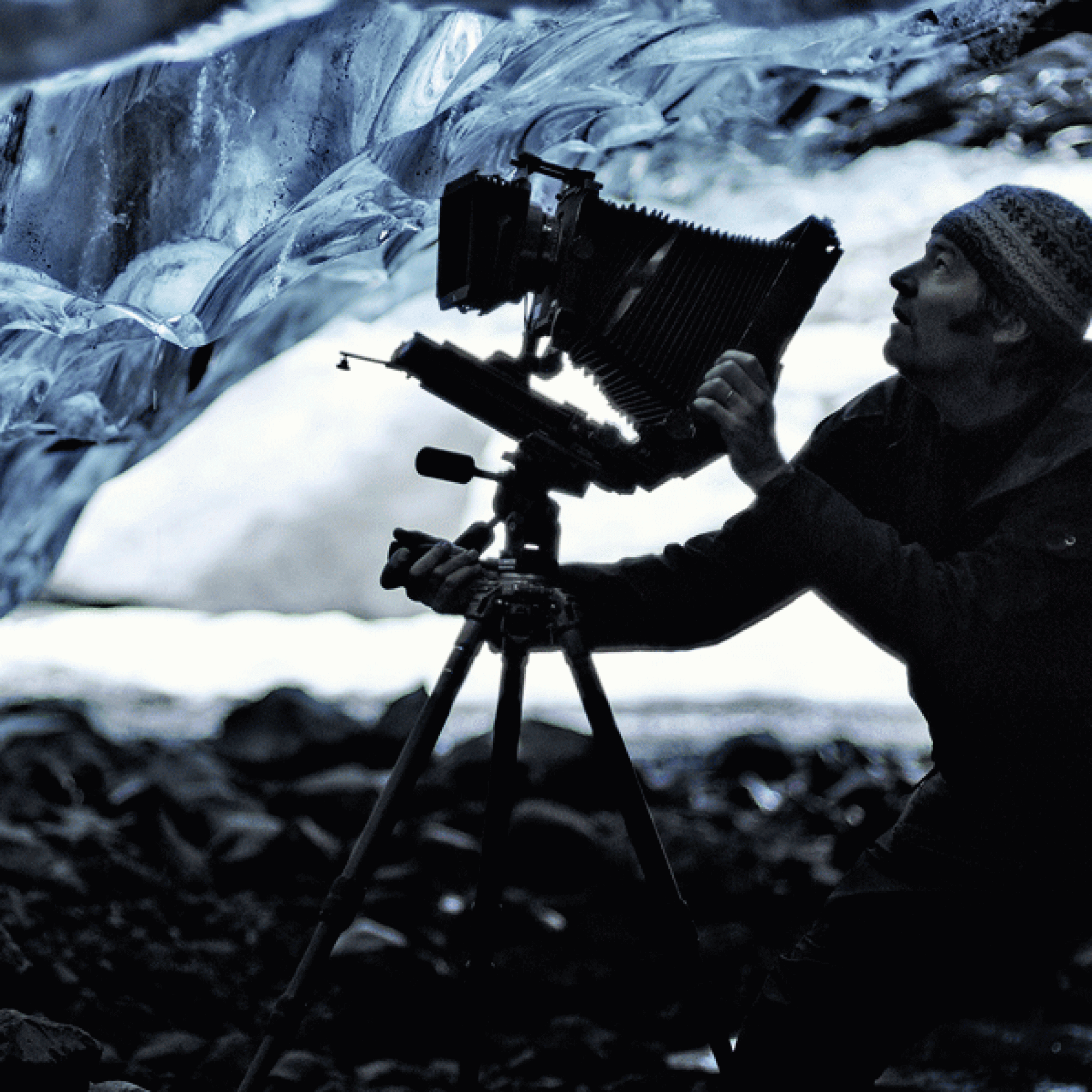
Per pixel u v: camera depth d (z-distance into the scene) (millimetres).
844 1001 5328
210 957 9234
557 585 5801
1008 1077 8352
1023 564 5039
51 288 7348
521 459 5629
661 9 7098
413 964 8867
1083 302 5211
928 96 15188
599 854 11609
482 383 5500
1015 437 5387
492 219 5371
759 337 5535
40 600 31172
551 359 5668
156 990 8625
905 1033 5418
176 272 7410
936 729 5242
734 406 5145
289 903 10492
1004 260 5152
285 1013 5102
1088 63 13555
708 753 18375
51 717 15055
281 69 7176
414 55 7566
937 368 5355
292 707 14539
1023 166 20344
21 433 8602
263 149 7344
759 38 7289
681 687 24203
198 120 7180
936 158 27078
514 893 11148
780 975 5484
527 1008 9180
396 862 11641
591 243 5387
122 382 8688
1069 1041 8742
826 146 17359
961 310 5254
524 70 7633
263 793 13195
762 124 14430
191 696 21688
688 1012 9281
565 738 13797
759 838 13477
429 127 7703
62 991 8188
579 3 7102
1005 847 5172
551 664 26594
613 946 10195
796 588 5918
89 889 10039
